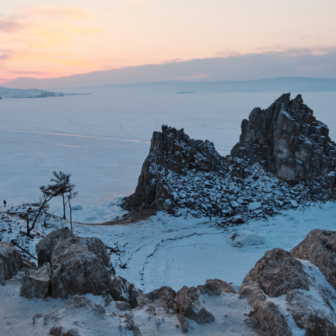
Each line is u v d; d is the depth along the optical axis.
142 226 61.53
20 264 23.12
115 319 15.47
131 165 141.25
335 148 77.38
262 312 15.54
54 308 17.22
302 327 14.64
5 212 55.75
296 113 78.50
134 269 45.53
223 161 82.06
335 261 18.67
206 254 51.84
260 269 19.56
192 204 68.75
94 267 18.97
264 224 64.50
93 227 59.22
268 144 80.81
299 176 75.19
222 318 16.23
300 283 17.34
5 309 17.20
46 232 50.28
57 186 58.94
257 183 75.88
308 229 62.28
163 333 15.34
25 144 193.88
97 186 106.62
